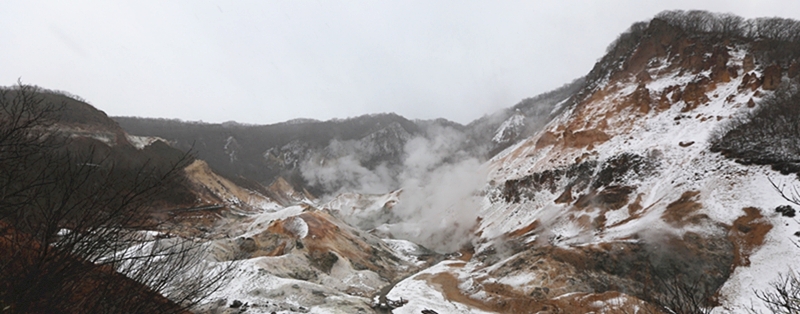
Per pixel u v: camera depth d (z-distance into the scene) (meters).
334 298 24.19
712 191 32.66
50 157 4.32
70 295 4.47
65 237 4.32
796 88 41.75
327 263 36.19
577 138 60.22
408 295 28.55
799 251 22.64
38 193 4.15
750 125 39.44
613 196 41.66
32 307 4.03
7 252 4.09
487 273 32.38
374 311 23.84
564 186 53.00
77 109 59.75
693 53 65.50
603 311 21.97
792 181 28.27
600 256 28.56
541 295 26.53
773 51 57.94
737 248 25.97
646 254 27.61
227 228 49.47
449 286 32.16
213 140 176.50
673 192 36.25
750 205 28.66
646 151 46.34
